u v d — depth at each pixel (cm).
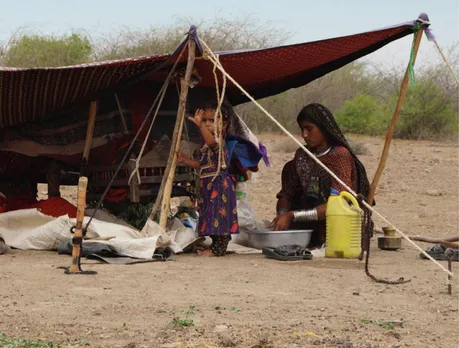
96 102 927
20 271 743
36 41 2369
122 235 862
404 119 2584
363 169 956
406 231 1190
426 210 1395
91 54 2428
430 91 2611
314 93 2653
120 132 938
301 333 523
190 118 863
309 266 806
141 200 945
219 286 683
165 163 929
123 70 865
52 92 884
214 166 871
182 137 934
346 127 2623
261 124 2488
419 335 532
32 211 909
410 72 890
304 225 964
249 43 2433
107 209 983
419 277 748
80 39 2433
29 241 886
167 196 864
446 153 2177
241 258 863
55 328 531
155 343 496
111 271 748
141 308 590
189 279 714
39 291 650
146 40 2419
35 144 942
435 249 875
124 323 545
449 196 1561
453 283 717
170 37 2416
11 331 524
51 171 969
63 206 939
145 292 651
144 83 941
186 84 842
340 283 710
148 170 934
